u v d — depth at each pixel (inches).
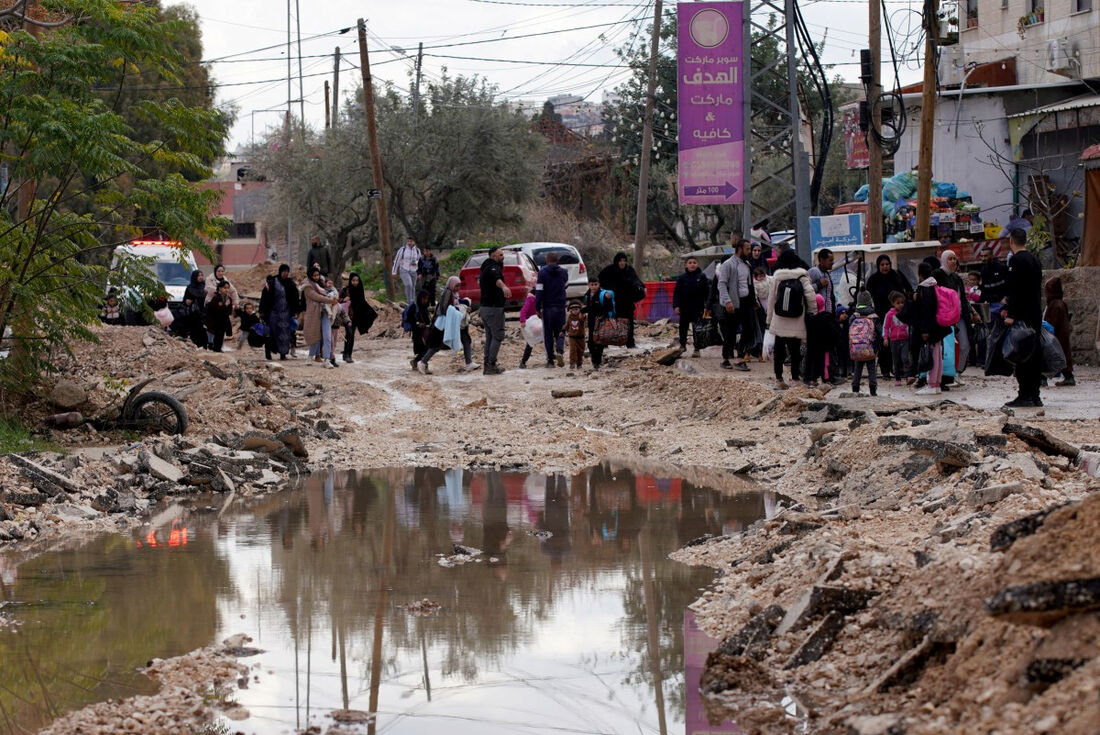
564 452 630.5
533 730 234.8
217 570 372.5
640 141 2331.4
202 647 290.5
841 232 1181.7
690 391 766.5
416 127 2098.9
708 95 1050.7
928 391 711.7
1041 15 1641.2
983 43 1781.5
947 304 701.3
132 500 486.3
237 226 3297.2
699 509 464.4
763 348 859.4
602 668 272.2
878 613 248.7
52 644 292.4
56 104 644.1
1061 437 507.8
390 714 245.0
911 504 390.0
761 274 900.6
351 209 2160.4
